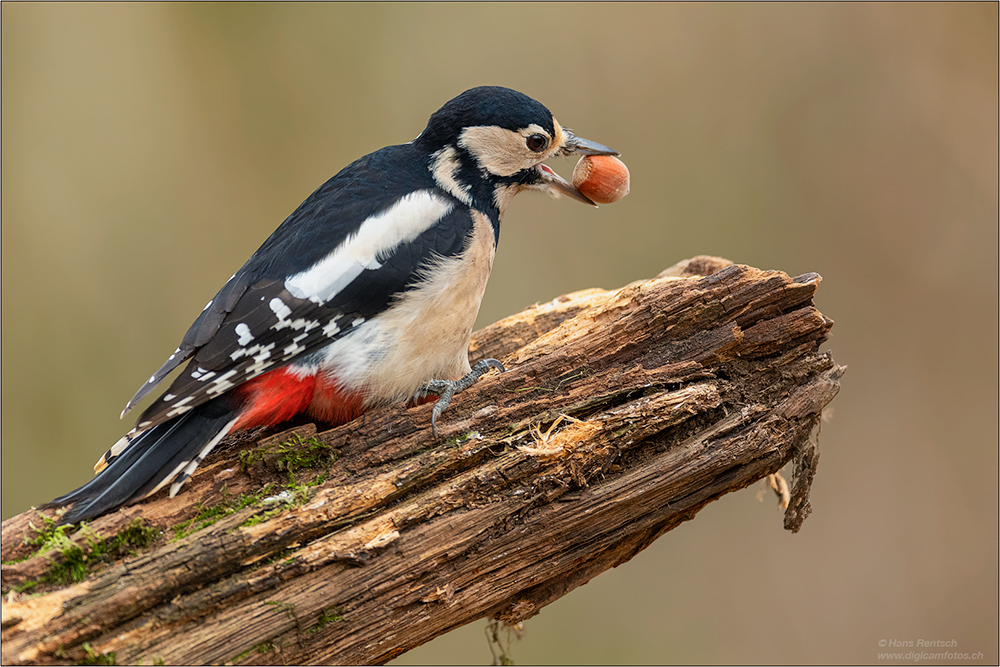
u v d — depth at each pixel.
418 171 7.74
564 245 14.33
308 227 7.06
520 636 7.97
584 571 6.71
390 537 5.88
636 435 6.40
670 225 14.62
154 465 6.03
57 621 5.29
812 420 6.98
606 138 14.91
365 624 5.85
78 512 5.82
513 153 7.95
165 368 6.41
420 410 6.53
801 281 6.91
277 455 6.23
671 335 6.89
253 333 6.47
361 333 6.81
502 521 6.14
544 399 6.59
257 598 5.66
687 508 6.71
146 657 5.39
